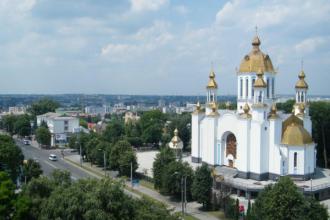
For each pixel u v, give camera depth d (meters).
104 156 164.88
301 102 147.00
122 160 150.38
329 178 133.12
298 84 146.12
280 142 129.62
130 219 76.31
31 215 79.19
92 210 71.69
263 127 128.38
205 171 113.00
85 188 79.19
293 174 128.12
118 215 75.12
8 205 80.69
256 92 129.25
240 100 142.88
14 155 127.50
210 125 144.75
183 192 117.50
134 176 152.62
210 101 154.00
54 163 184.50
